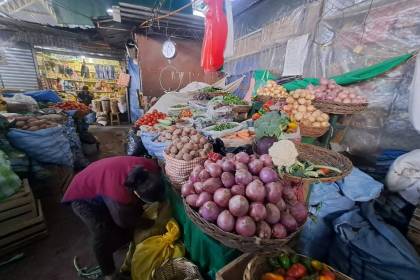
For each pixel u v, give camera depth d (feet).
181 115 9.49
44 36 21.22
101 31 18.98
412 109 5.73
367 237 4.14
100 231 4.81
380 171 6.68
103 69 28.58
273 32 13.15
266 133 4.46
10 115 9.49
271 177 2.73
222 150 4.97
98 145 16.47
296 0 11.31
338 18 8.95
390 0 7.02
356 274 4.09
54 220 7.57
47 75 24.56
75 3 12.27
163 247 4.70
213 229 2.56
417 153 5.34
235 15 16.99
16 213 6.14
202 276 4.32
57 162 8.89
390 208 5.60
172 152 4.72
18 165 7.41
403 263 3.62
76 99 25.79
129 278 5.45
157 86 19.31
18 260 5.90
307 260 3.34
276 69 12.96
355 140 8.21
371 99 7.57
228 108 8.20
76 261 5.94
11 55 21.06
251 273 3.07
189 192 3.01
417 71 5.62
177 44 19.06
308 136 5.93
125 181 3.87
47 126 8.82
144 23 16.06
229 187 2.75
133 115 24.97
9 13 12.21
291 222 2.56
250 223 2.37
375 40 7.55
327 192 4.98
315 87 7.14
